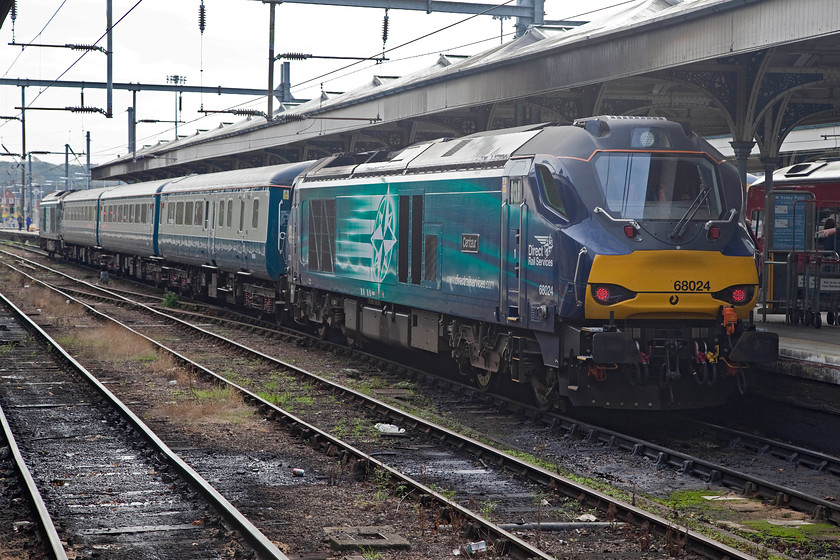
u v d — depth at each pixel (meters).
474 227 23.19
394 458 18.14
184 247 51.62
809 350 21.03
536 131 22.12
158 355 31.23
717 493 16.05
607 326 19.48
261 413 22.36
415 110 40.25
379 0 41.25
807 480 17.05
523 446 19.52
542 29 38.50
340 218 31.61
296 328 41.78
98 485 15.96
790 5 21.95
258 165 72.62
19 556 12.30
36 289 57.31
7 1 25.59
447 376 29.00
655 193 19.97
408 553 12.54
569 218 19.75
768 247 32.75
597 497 14.61
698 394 20.41
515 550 12.27
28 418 21.75
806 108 33.19
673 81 28.36
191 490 15.48
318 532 13.47
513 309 21.53
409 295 26.72
